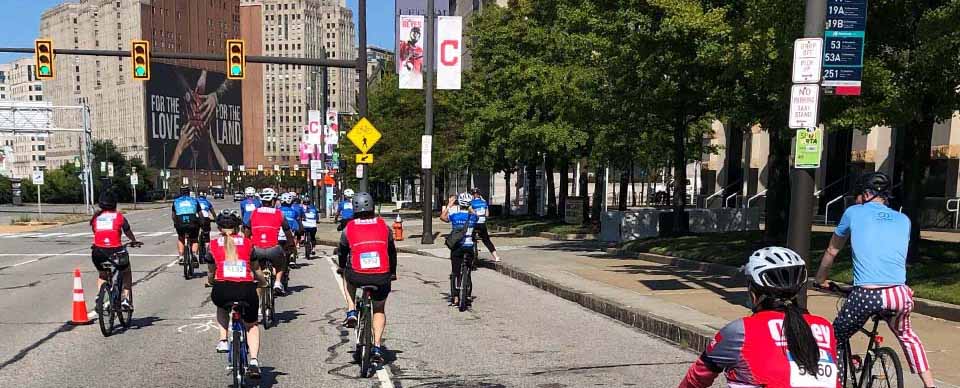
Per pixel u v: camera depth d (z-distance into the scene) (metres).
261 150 148.75
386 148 42.03
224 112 149.38
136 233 31.70
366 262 6.78
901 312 4.91
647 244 18.62
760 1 10.55
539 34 25.91
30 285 13.41
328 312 10.38
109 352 7.73
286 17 100.69
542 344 8.25
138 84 134.12
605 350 7.93
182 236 14.45
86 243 24.86
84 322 9.41
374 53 91.12
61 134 143.75
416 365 7.23
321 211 48.88
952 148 21.53
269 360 7.41
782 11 10.06
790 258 2.92
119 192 91.06
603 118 20.00
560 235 25.97
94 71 146.62
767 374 2.78
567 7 21.88
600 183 26.80
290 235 10.07
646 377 6.75
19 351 7.76
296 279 14.40
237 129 152.12
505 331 9.04
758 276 2.93
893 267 4.90
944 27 9.03
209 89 146.38
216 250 6.17
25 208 61.72
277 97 147.38
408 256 20.23
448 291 12.88
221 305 6.09
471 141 31.67
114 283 8.88
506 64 28.41
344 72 102.12
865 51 10.79
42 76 20.50
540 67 24.77
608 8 16.48
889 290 4.88
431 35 22.52
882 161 24.17
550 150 24.89
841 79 7.34
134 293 12.31
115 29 139.88
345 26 104.69
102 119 146.25
